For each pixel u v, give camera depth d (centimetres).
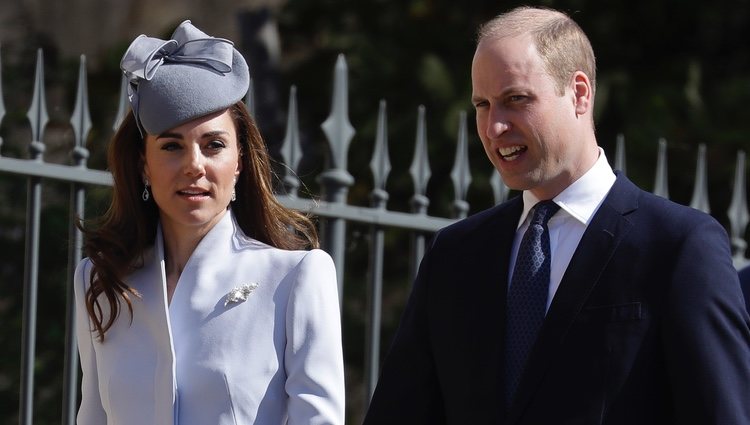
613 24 3628
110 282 1246
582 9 3591
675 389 1087
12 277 2966
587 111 1188
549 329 1127
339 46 3594
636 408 1094
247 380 1201
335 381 1216
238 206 1313
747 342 1103
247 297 1232
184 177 1233
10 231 2986
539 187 1181
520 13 1191
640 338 1099
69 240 1667
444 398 1205
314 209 1795
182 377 1208
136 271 1266
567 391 1110
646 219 1141
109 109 3244
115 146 1280
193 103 1226
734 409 1066
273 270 1246
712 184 3469
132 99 1244
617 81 3456
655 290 1109
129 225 1277
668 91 3488
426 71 3381
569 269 1140
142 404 1220
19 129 3127
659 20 3634
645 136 3391
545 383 1120
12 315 2909
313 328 1223
